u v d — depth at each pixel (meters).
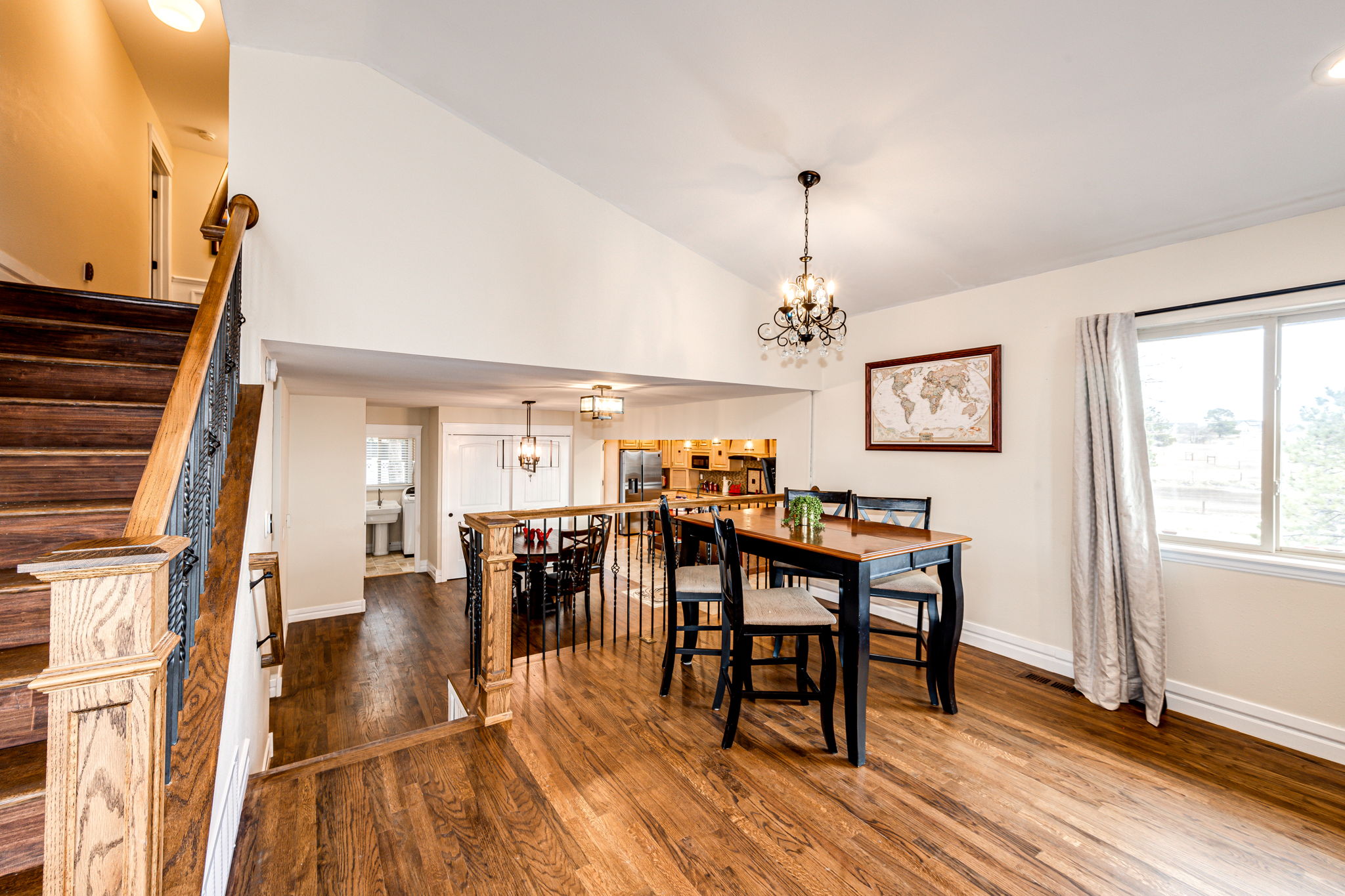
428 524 7.57
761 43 2.11
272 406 3.07
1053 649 3.31
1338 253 2.40
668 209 3.38
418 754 2.31
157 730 0.94
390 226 2.68
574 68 2.43
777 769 2.26
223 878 1.51
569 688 2.98
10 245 2.59
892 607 4.24
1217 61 1.83
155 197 4.91
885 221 3.16
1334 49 1.71
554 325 3.17
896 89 2.21
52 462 1.85
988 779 2.21
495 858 1.74
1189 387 2.92
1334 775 2.28
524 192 3.05
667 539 2.90
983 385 3.61
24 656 1.47
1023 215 2.84
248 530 1.99
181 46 3.99
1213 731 2.63
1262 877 1.73
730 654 2.82
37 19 2.82
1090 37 1.83
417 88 2.71
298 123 2.49
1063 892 1.66
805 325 2.86
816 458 4.81
